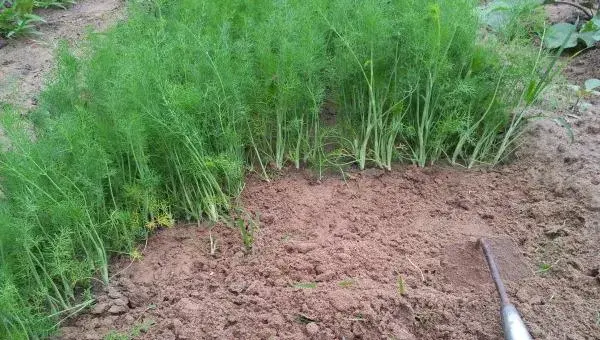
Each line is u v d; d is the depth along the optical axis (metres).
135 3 4.41
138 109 3.07
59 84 3.50
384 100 3.45
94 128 3.07
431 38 3.27
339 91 3.62
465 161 3.51
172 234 3.06
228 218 3.12
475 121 3.55
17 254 2.61
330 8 3.75
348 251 2.81
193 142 3.09
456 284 2.66
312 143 3.69
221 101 3.18
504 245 2.84
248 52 3.61
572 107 3.80
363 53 3.41
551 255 2.78
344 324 2.44
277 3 3.87
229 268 2.81
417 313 2.50
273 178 3.44
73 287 2.77
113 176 3.04
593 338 2.36
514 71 3.46
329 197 3.24
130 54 3.38
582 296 2.57
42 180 2.82
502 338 2.39
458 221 3.03
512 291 2.61
